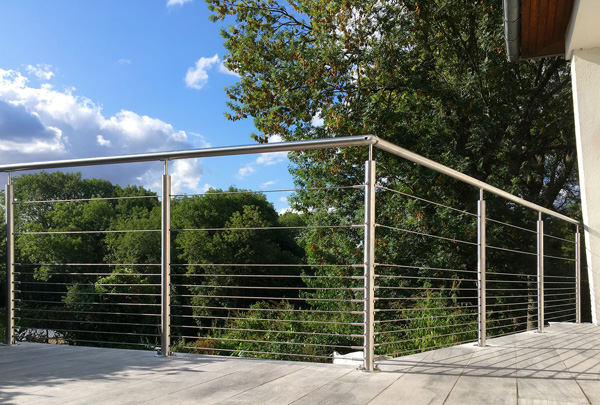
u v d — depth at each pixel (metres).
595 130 4.68
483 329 2.74
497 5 8.68
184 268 30.28
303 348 6.23
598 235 4.59
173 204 37.47
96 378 1.83
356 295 9.32
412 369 1.98
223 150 2.24
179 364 2.09
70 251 28.84
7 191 2.82
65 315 9.25
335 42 9.61
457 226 8.91
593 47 4.76
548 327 4.11
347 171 9.84
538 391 1.64
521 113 10.12
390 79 9.21
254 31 11.05
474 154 9.39
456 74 10.22
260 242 31.30
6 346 2.66
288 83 10.20
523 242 9.77
